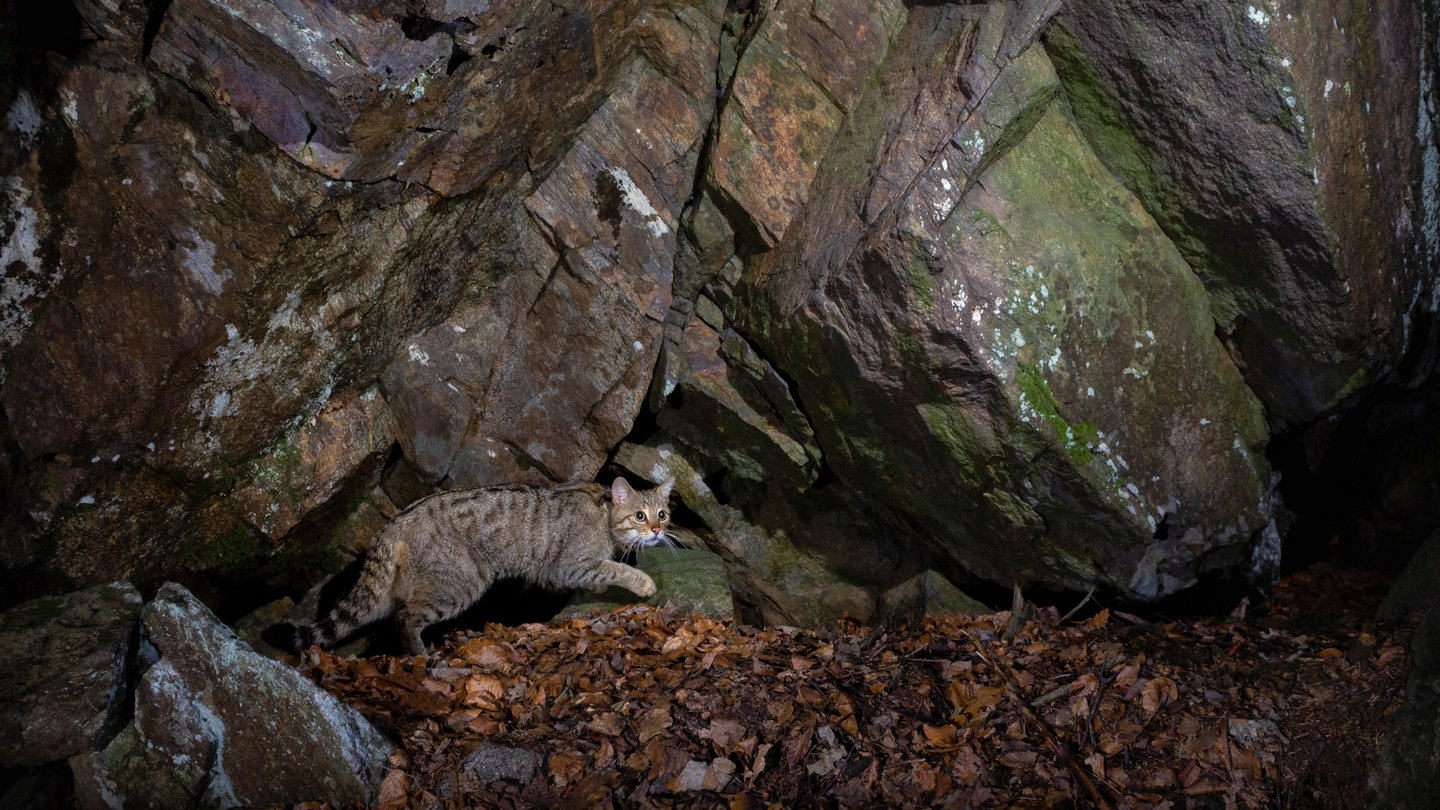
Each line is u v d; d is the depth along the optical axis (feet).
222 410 17.06
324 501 19.19
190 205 14.92
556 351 20.66
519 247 20.01
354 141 15.07
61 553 16.03
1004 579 20.12
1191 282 17.69
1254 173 15.98
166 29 13.50
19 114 13.30
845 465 20.26
